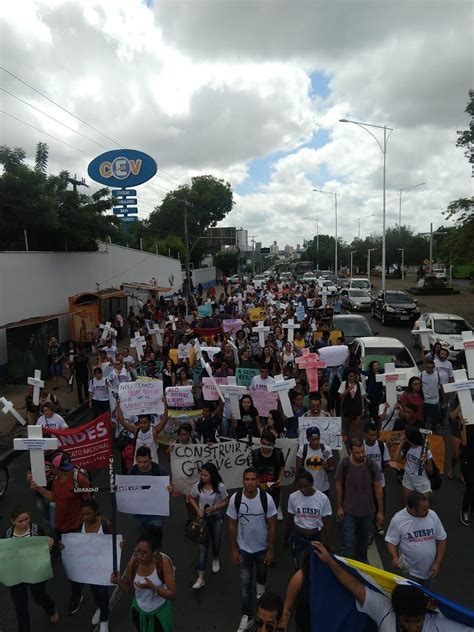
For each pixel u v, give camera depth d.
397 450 7.23
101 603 5.55
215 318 22.06
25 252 21.56
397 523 5.18
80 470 6.57
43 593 5.59
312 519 5.73
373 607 3.98
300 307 20.73
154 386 9.44
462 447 7.64
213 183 72.06
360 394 10.16
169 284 45.44
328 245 112.88
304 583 4.18
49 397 10.48
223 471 7.65
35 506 8.95
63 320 24.67
